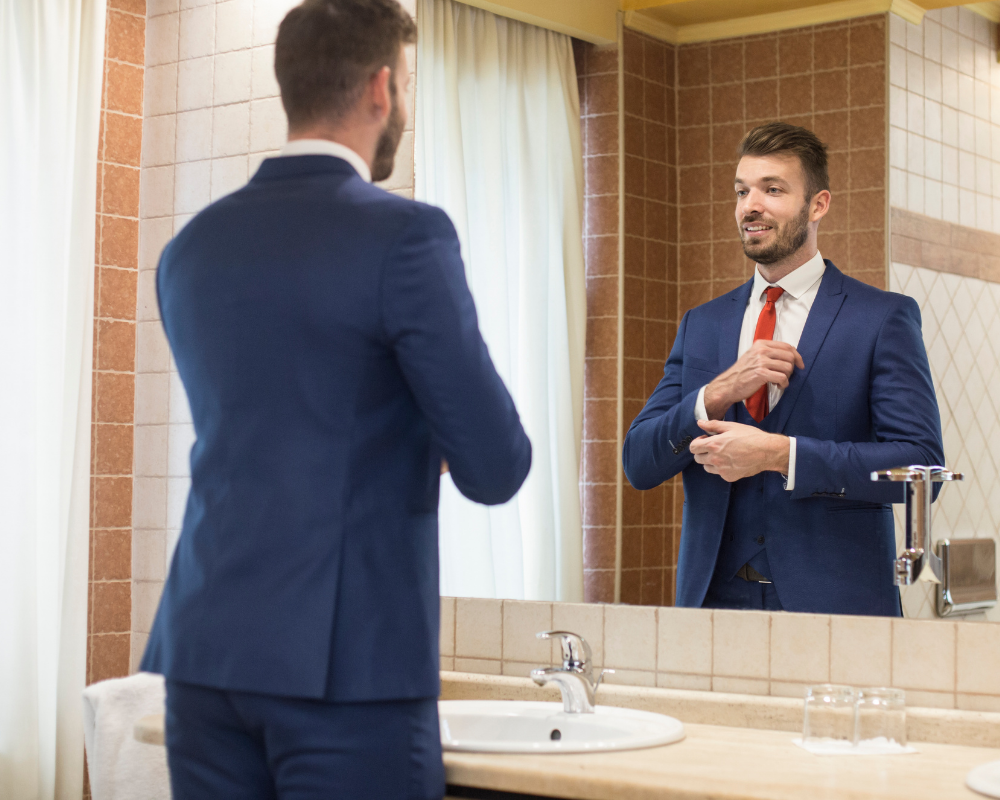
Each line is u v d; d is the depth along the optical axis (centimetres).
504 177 216
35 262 244
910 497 177
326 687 116
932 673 168
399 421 125
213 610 119
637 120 205
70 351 246
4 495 236
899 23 184
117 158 257
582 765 138
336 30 130
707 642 186
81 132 249
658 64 204
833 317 186
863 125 186
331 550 118
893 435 180
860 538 179
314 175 129
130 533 257
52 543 243
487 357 125
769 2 195
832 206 188
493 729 171
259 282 123
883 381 181
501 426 124
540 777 134
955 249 177
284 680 114
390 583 121
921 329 179
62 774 241
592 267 208
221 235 129
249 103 246
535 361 212
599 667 194
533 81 214
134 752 197
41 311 244
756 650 181
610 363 205
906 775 136
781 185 192
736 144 196
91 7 252
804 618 178
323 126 131
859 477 181
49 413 244
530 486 209
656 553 196
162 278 137
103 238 255
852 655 174
